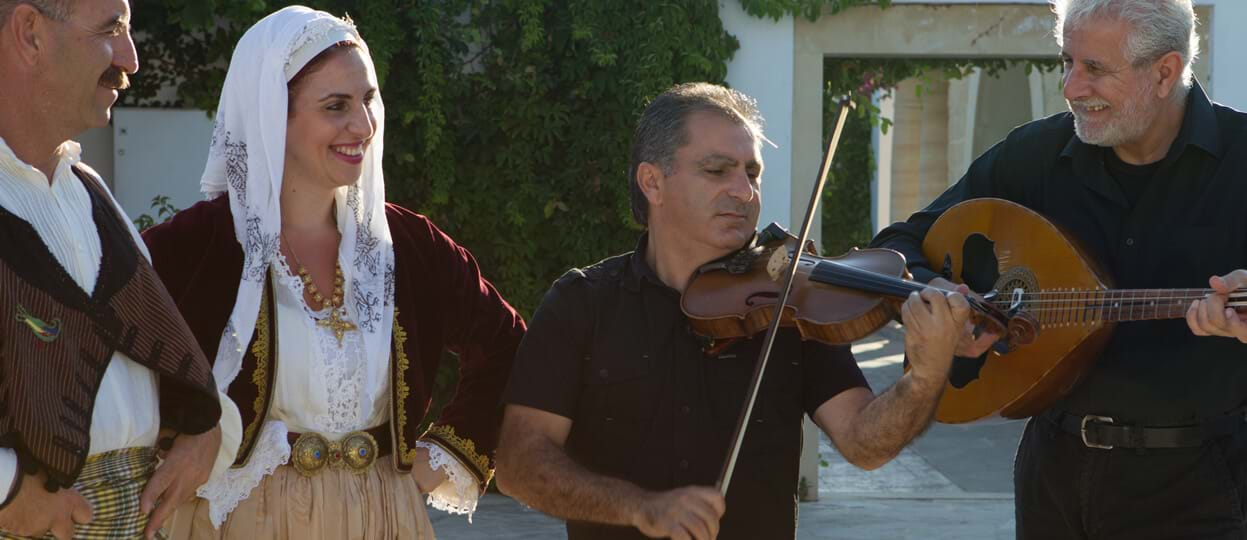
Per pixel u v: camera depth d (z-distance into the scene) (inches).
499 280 252.8
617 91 244.2
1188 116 115.0
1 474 80.1
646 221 104.6
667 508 87.6
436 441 111.3
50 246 85.1
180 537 99.1
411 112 240.1
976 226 125.0
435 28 238.7
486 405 112.4
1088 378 118.5
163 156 244.8
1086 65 112.4
